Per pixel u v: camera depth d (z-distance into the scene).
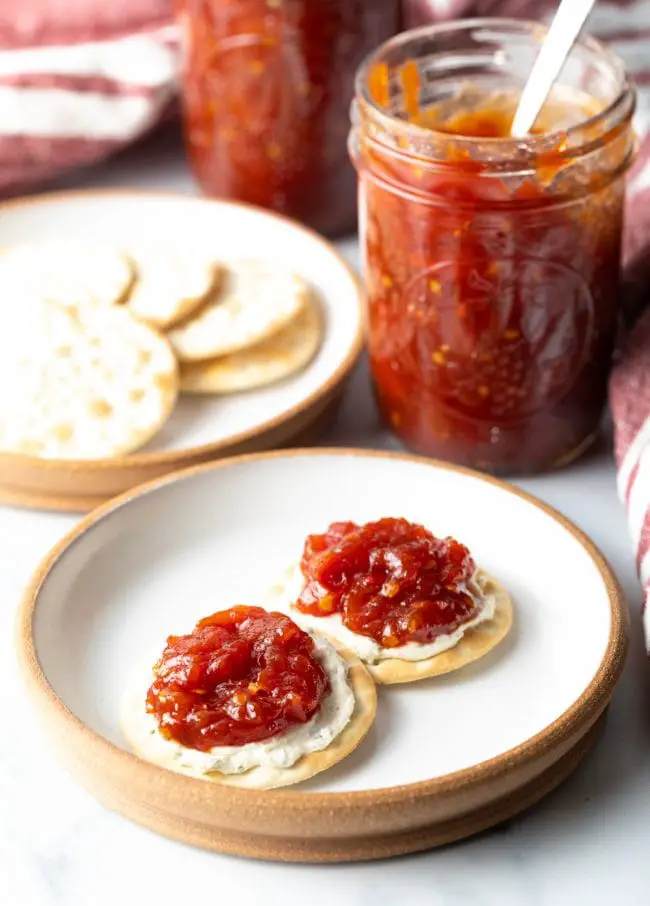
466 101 0.58
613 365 0.58
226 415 0.59
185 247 0.65
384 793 0.46
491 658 0.51
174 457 0.56
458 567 0.51
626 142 0.54
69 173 0.71
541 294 0.54
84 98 0.68
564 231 0.54
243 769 0.48
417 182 0.53
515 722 0.50
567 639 0.52
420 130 0.53
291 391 0.60
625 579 0.55
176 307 0.61
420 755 0.49
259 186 0.66
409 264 0.55
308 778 0.48
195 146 0.67
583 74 0.57
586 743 0.50
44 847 0.48
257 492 0.56
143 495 0.54
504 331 0.55
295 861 0.48
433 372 0.56
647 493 0.53
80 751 0.47
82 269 0.63
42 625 0.51
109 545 0.54
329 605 0.51
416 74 0.58
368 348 0.59
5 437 0.57
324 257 0.64
